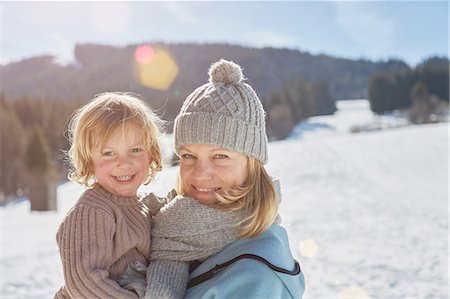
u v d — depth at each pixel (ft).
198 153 5.49
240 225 5.32
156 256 5.49
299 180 57.98
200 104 5.52
